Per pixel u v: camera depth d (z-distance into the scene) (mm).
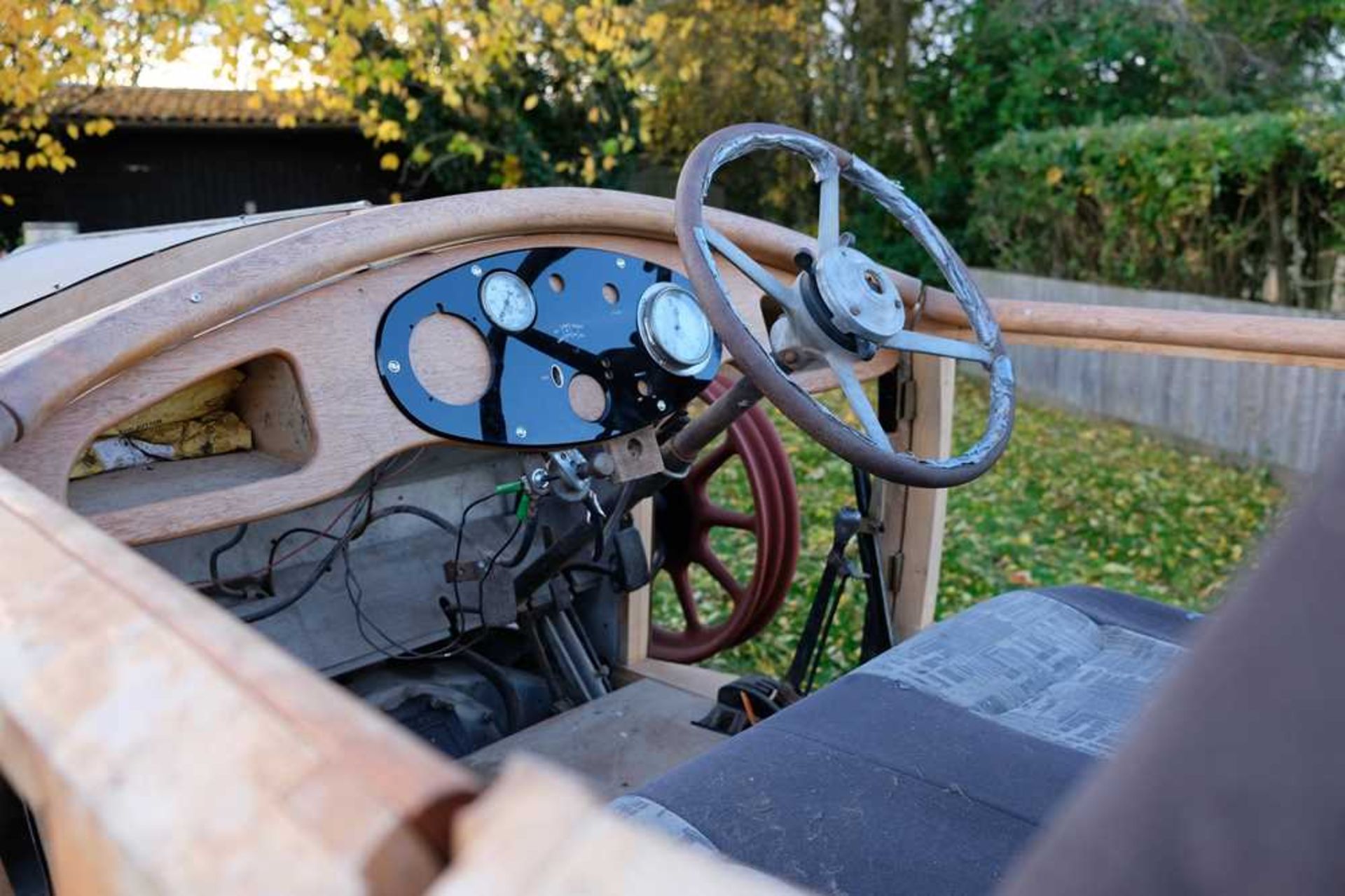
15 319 2166
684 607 3197
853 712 1543
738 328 1614
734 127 1799
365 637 2260
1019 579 5125
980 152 10711
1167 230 8391
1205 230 8148
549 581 2361
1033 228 9961
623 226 1949
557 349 1841
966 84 11188
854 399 1712
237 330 1592
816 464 7105
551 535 2521
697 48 11531
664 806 1324
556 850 414
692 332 1936
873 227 11875
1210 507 6180
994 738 1484
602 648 2793
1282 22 10250
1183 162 7930
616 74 10297
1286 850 336
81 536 773
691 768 1416
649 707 2432
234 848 455
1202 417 7438
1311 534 365
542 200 1854
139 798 504
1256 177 7480
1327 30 10281
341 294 1685
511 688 2533
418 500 2436
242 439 1796
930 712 1547
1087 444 7762
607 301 1915
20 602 693
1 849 1094
